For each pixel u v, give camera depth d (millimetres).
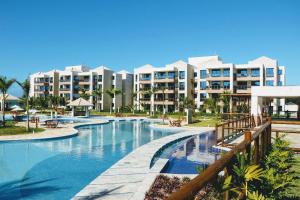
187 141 18406
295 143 13148
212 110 55469
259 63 64312
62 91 84875
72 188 9773
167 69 70812
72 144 19188
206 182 2205
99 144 19766
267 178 5301
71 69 92062
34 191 9406
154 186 8164
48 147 17688
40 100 65188
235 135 18406
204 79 67312
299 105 32656
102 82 79625
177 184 8398
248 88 61781
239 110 38156
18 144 18188
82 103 46844
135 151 14312
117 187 8398
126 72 86312
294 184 6453
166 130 29578
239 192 3482
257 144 5867
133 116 54125
